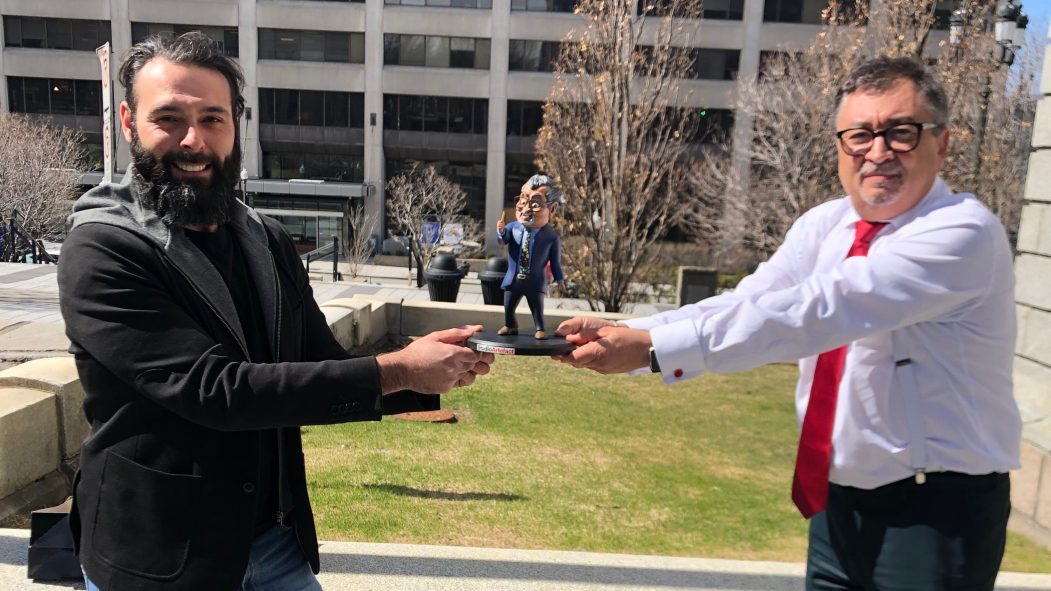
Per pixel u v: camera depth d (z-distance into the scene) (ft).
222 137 5.26
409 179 108.58
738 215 72.38
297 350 5.94
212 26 111.04
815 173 64.59
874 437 5.46
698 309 6.14
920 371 5.36
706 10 103.60
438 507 13.92
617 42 42.47
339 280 71.31
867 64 5.54
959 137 41.73
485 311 31.24
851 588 6.01
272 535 5.62
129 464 4.75
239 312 5.45
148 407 4.77
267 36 112.27
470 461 17.06
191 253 5.03
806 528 13.39
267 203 114.11
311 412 4.58
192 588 4.74
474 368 5.42
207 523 4.80
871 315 5.02
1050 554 12.88
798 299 5.09
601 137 43.14
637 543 12.48
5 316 31.50
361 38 112.16
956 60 43.37
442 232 98.02
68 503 9.94
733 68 104.63
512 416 21.21
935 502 5.36
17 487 13.30
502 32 111.14
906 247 5.07
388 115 114.42
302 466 5.84
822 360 5.83
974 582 5.34
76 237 4.80
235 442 4.94
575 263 44.14
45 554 9.27
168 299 4.77
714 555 12.19
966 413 5.32
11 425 13.08
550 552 10.39
